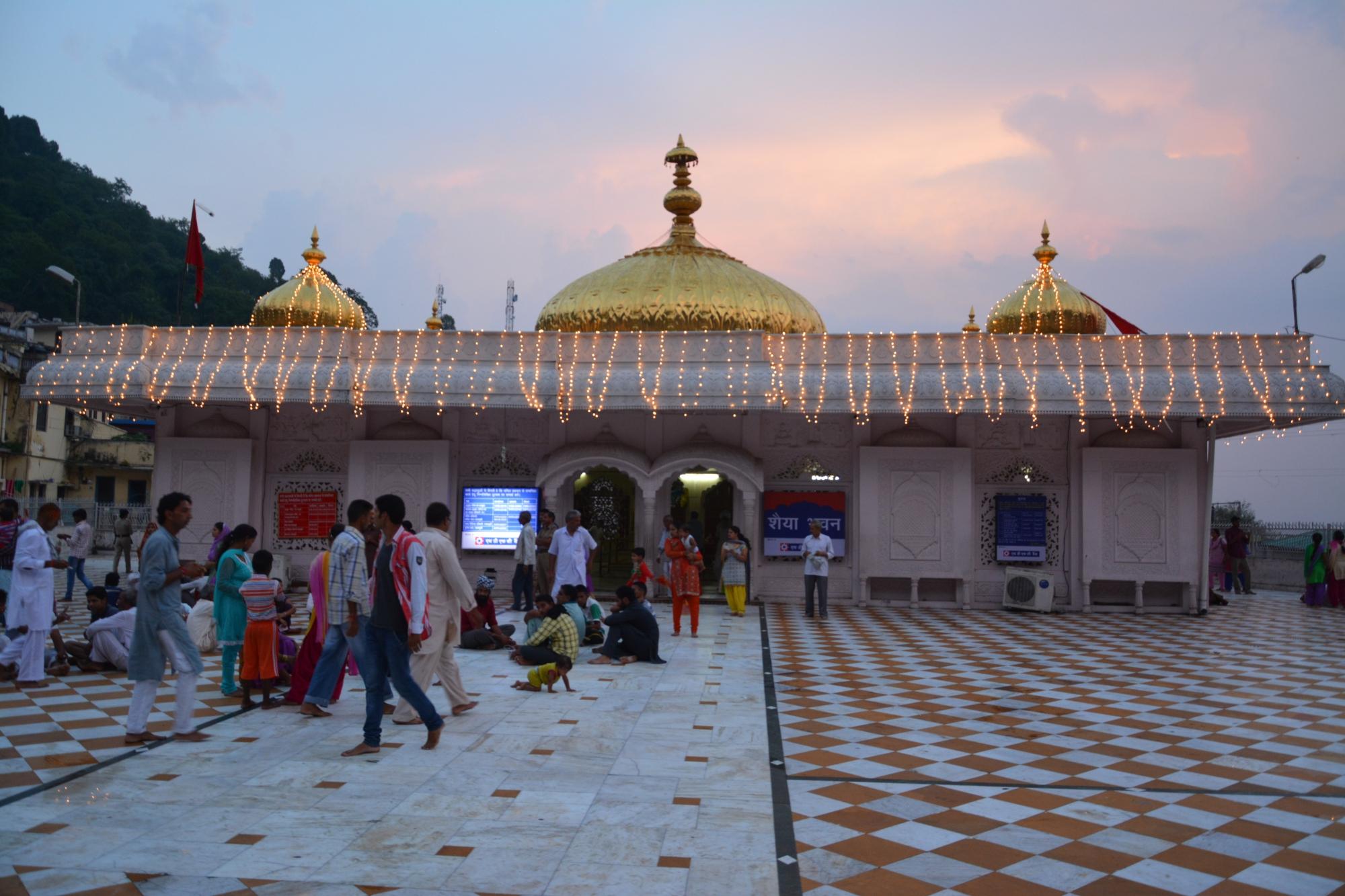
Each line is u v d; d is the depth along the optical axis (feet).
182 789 16.24
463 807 15.53
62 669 26.11
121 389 45.01
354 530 21.93
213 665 28.04
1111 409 43.39
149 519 47.83
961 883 12.91
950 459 46.42
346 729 20.63
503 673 27.30
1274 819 15.75
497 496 48.06
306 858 13.21
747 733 20.83
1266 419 44.16
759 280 56.70
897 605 46.65
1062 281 52.47
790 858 13.64
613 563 56.44
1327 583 49.73
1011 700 24.93
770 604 47.06
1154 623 41.88
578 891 12.30
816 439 48.01
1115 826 15.28
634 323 53.57
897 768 18.33
